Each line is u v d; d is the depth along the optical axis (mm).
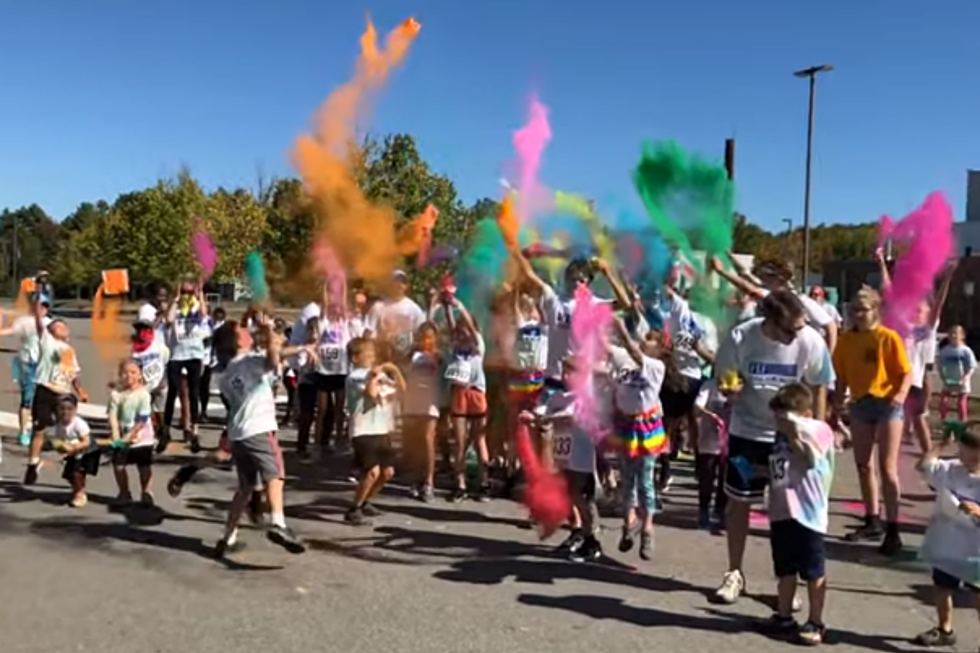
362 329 9805
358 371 7352
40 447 8570
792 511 4852
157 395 10680
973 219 41438
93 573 5934
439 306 9078
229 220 29188
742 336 5512
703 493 7258
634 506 6594
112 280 16234
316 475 9094
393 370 7473
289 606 5332
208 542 6711
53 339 8688
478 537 6930
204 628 4957
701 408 7250
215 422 12570
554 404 6469
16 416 13109
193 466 7539
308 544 6688
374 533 7016
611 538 6961
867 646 4836
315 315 9891
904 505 8227
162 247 37688
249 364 6242
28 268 92875
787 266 6602
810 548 4832
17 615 5133
